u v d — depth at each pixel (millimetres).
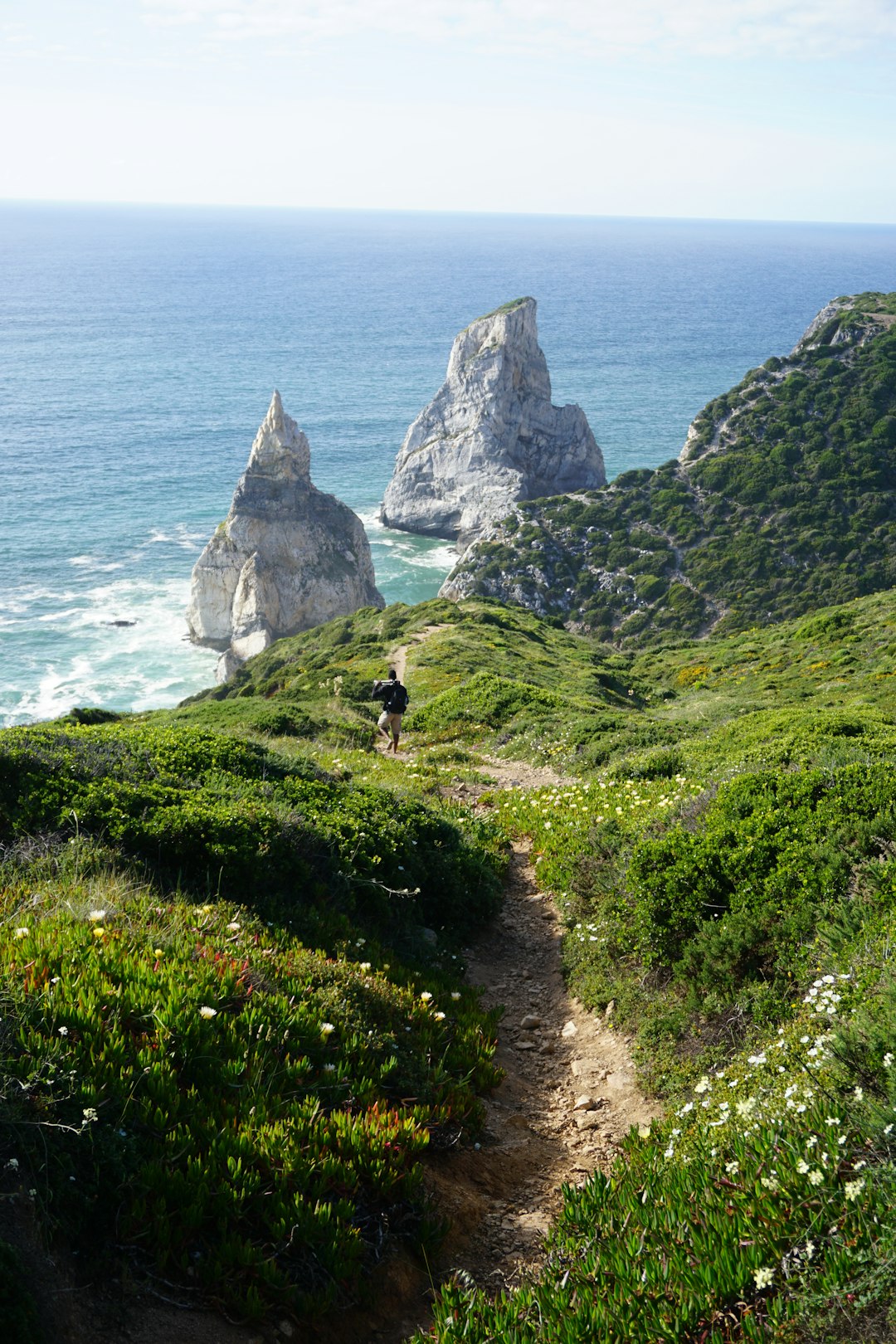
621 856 10719
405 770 20406
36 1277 3604
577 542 105625
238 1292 4047
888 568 86062
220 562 103688
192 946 6531
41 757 10570
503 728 26281
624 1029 7961
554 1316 3816
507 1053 8008
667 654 64062
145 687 87438
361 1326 4250
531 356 154250
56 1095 4410
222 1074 5117
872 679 35500
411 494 153000
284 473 107188
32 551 120250
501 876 12930
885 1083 4582
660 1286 3754
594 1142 6367
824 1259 3539
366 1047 6074
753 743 16312
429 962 9562
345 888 9750
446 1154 5777
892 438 97750
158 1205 4191
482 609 68188
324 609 110375
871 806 8609
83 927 6301
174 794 10469
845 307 120125
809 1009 6207
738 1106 4898
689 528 100500
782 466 99875
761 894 8102
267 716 25859
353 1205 4637
